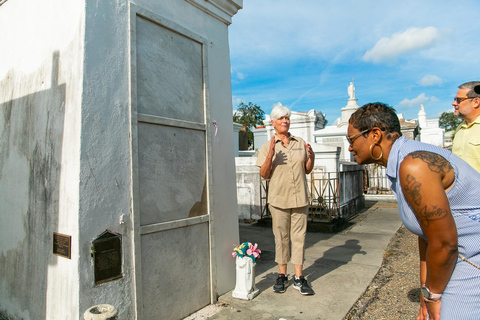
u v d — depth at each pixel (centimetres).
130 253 237
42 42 252
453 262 136
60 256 222
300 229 339
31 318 249
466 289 139
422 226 137
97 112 223
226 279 333
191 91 302
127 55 245
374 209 915
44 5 253
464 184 138
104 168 225
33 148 255
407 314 288
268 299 317
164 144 271
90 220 216
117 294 228
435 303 147
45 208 239
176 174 281
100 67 226
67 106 223
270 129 1425
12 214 276
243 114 3612
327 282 360
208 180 313
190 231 291
